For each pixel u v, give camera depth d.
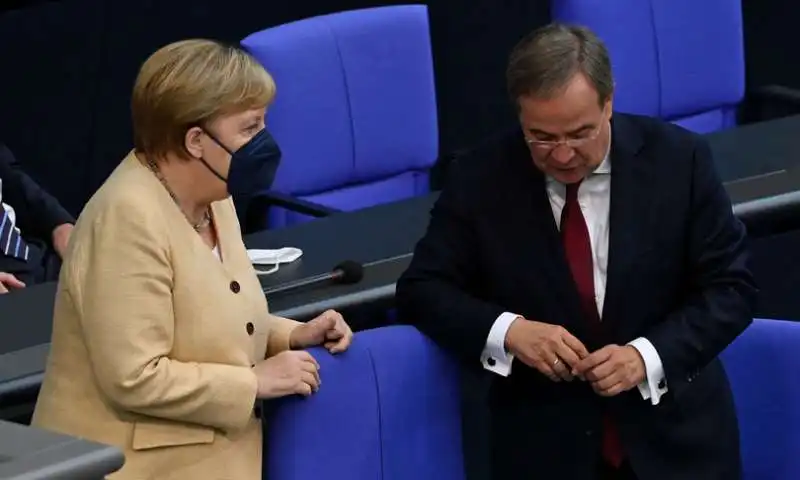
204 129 6.97
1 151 12.70
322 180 13.36
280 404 7.79
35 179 16.89
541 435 8.42
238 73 6.98
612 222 8.12
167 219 7.03
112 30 17.11
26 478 4.09
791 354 8.64
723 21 15.13
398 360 8.21
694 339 8.11
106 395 7.07
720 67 15.20
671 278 8.23
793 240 14.73
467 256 8.41
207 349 7.16
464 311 8.23
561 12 14.33
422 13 13.84
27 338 8.91
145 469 7.12
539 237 8.20
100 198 7.04
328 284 9.70
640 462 8.24
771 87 15.57
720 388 8.50
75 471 4.20
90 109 17.14
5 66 16.48
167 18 17.47
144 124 7.02
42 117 16.84
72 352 7.14
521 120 7.82
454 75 19.20
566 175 7.88
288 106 12.95
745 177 11.70
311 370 7.70
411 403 8.27
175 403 7.00
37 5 16.53
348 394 7.98
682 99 15.04
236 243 7.57
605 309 8.14
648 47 14.68
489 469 9.14
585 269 8.18
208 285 7.15
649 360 8.01
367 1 18.84
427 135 14.00
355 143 13.49
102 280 6.87
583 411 8.30
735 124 15.65
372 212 11.44
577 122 7.61
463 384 8.62
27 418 8.48
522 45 7.78
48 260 12.14
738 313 8.23
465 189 8.39
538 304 8.22
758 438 8.83
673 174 8.18
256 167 7.16
